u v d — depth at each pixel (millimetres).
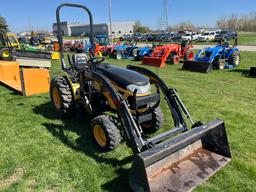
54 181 3293
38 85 7172
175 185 2955
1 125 4980
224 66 11852
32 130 4738
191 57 14023
